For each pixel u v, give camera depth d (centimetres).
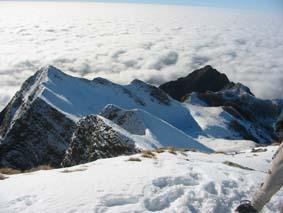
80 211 717
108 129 3747
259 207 538
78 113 9306
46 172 1254
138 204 753
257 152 2998
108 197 776
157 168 1010
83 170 1138
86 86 11862
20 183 943
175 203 759
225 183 855
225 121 14800
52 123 8475
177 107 14550
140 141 3594
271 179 514
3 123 11612
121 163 1199
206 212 727
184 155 1695
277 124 500
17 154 8369
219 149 10875
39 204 756
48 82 10581
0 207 748
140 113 5859
